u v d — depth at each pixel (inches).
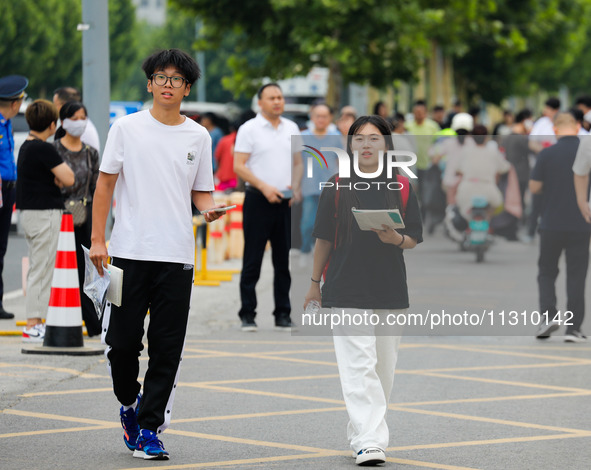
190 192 506.0
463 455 525.3
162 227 497.4
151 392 503.2
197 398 644.7
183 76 493.0
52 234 794.2
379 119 512.4
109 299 494.3
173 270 498.9
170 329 502.0
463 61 3127.5
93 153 797.2
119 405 617.3
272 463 503.2
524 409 630.5
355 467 497.7
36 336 798.5
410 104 3875.5
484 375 730.2
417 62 1961.1
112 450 523.2
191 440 546.3
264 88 852.0
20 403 618.2
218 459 509.7
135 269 497.0
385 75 1963.6
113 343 501.4
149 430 503.2
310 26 1814.7
